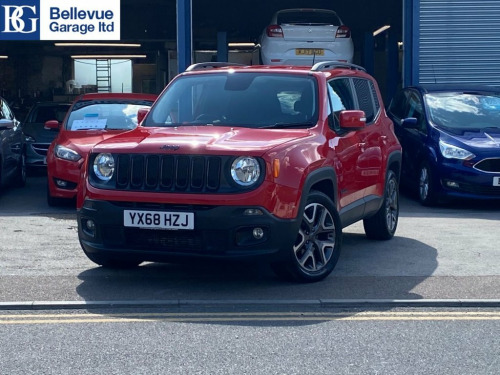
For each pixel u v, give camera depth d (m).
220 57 18.80
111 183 7.09
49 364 5.27
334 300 6.79
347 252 8.94
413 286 7.34
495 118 13.05
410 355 5.48
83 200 7.21
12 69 27.33
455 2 15.79
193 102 8.25
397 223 10.59
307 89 8.09
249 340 5.78
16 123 14.30
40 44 25.34
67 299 6.81
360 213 8.57
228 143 6.97
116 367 5.21
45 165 15.76
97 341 5.75
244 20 24.27
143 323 6.20
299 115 7.89
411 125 13.04
